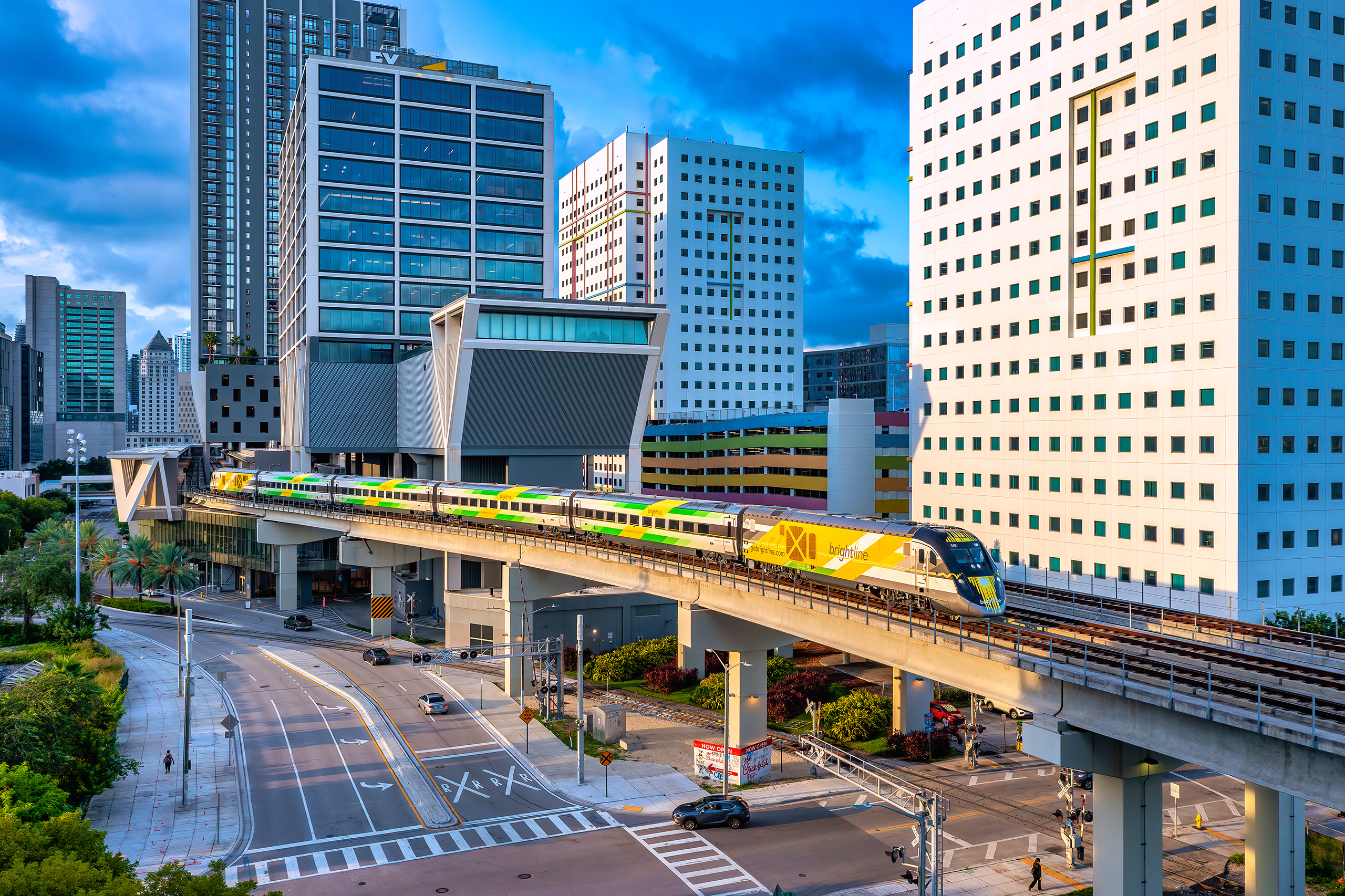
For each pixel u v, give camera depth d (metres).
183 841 42.19
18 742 41.44
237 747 55.69
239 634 89.94
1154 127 64.75
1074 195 71.12
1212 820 44.69
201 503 120.88
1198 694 27.81
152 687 69.88
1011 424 76.81
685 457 142.88
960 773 51.06
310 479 100.00
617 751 55.59
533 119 117.69
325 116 108.25
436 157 113.06
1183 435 62.19
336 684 70.62
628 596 81.44
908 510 109.50
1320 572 61.44
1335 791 24.25
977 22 80.31
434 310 113.38
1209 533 60.41
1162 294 64.00
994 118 78.62
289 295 130.75
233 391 141.88
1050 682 32.59
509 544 68.75
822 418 109.12
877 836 42.66
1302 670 31.89
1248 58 59.16
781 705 61.69
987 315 79.44
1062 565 71.81
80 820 30.47
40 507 143.00
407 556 91.94
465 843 41.97
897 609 41.41
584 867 39.31
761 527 50.97
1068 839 39.75
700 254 172.75
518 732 58.62
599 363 92.00
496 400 90.31
